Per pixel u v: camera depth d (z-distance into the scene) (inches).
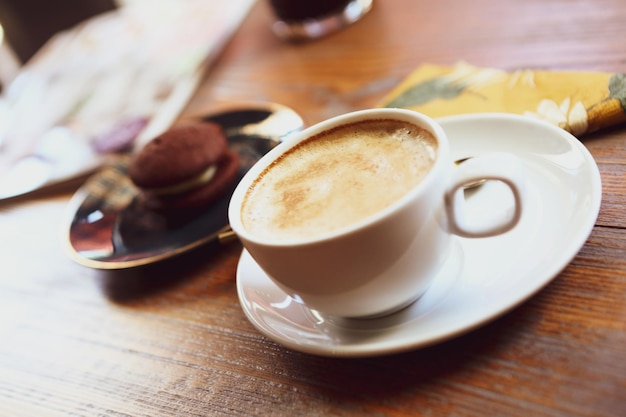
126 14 39.4
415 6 27.2
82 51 35.4
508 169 13.2
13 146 27.5
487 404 12.9
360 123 15.8
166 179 19.9
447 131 17.2
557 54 19.9
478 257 14.6
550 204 14.8
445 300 14.0
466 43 22.7
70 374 16.5
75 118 27.6
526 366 13.1
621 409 12.1
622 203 14.9
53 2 47.3
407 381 13.6
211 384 15.0
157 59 30.3
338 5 27.5
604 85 17.0
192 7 36.0
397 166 14.6
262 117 22.5
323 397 13.9
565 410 12.4
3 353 17.9
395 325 13.9
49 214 23.1
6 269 21.3
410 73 22.2
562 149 15.4
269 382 14.5
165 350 16.2
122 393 15.6
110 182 22.2
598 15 21.0
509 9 23.8
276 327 14.5
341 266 13.2
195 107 26.0
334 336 14.1
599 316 13.3
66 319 18.3
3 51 49.3
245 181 15.4
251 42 29.8
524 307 13.9
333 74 24.4
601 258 14.1
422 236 13.4
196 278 17.8
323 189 14.9
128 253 18.9
